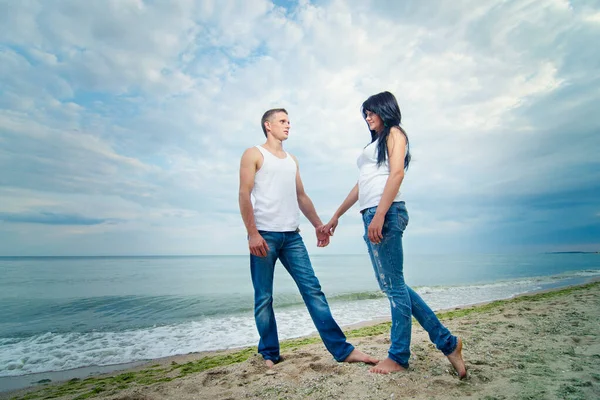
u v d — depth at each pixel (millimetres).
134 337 6055
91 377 3938
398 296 2223
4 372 4230
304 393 2043
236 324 7273
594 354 2627
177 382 2527
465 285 15719
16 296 11984
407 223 2262
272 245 2805
